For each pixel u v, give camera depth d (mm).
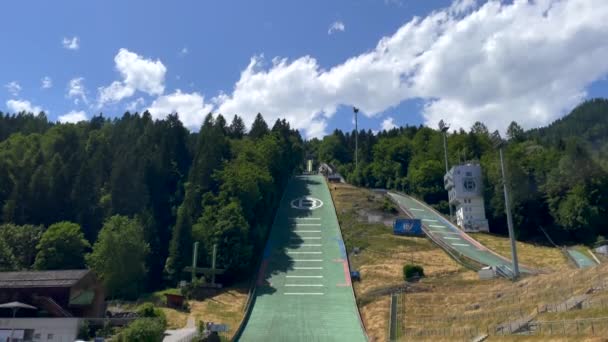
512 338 41656
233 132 191000
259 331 63094
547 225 119438
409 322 61344
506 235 122500
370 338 59500
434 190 150500
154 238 95062
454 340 49375
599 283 49031
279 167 143500
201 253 88625
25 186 99188
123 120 165250
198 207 101688
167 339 54188
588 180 115312
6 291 59844
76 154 114125
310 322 66000
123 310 70812
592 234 110812
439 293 69875
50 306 58031
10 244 84812
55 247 82375
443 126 149250
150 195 109188
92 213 100000
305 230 110688
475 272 82688
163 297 78375
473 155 168750
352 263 91875
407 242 104062
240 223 90938
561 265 87625
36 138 135750
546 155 141125
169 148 124812
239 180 104188
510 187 122500
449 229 116688
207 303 75188
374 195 146500
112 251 81938
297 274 86188
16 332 54406
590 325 36938
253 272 89188
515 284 64750
